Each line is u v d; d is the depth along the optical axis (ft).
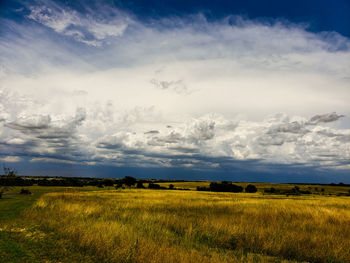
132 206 67.97
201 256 23.81
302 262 25.96
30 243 29.01
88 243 27.45
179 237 33.50
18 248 26.76
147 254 23.41
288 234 33.65
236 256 26.63
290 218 48.67
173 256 22.74
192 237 33.88
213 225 38.63
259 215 50.42
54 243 29.19
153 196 120.16
